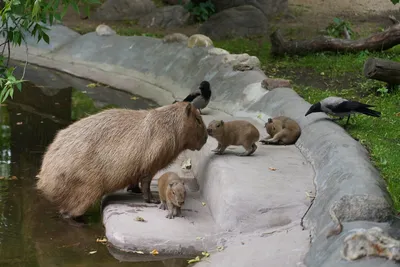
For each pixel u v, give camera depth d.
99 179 8.41
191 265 7.21
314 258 6.63
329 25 17.23
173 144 8.52
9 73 8.55
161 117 8.55
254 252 7.18
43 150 11.07
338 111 9.63
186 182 9.42
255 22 17.95
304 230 7.37
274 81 11.87
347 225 6.73
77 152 8.44
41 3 8.71
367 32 17.19
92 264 7.44
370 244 6.11
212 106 12.71
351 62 14.53
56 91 14.54
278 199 7.89
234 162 8.93
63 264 7.45
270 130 9.92
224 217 7.85
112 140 8.46
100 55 16.31
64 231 8.33
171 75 14.66
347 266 6.08
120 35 17.11
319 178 8.21
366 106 9.66
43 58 16.81
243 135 9.12
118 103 13.69
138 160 8.40
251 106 11.81
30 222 8.59
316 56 15.20
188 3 19.34
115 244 7.70
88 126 8.55
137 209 8.36
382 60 11.95
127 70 15.55
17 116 12.84
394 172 8.34
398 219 6.80
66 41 17.23
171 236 7.66
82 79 15.48
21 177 9.98
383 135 9.83
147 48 15.86
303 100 10.91
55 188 8.52
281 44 15.40
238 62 13.33
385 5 19.81
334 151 8.45
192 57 14.66
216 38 17.86
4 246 7.89
